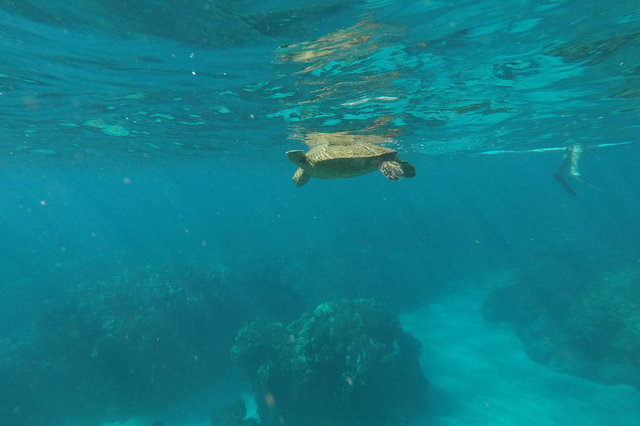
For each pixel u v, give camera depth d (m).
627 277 19.12
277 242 52.12
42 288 31.16
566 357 17.23
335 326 14.46
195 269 23.64
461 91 12.62
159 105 14.11
